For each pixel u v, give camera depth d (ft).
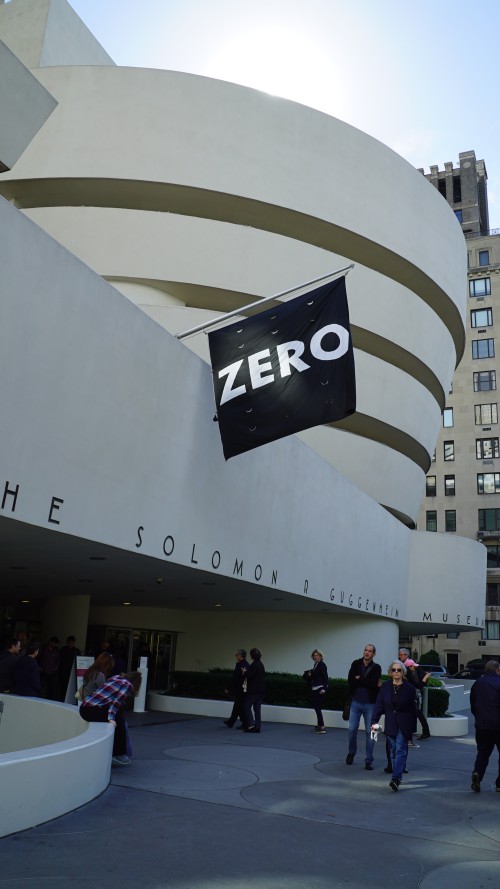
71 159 63.93
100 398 32.76
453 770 35.86
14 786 19.04
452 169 289.53
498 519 213.87
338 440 75.61
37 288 29.01
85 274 31.71
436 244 82.58
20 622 84.58
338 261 71.20
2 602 79.51
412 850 20.02
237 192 65.98
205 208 67.87
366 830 22.06
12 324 27.89
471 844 21.01
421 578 92.27
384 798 27.17
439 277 82.79
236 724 53.47
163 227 64.13
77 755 22.27
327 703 58.70
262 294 66.49
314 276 69.46
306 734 48.83
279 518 51.78
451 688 85.56
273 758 36.14
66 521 31.09
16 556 39.99
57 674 53.83
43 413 29.60
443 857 19.40
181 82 66.28
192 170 64.80
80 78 65.67
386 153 77.05
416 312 79.92
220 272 65.05
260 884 16.15
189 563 40.22
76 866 16.53
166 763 32.60
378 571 77.15
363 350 78.95
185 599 65.46
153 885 15.55
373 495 80.69
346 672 74.33
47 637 68.85
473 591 97.45
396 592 85.10
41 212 65.05
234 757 35.83
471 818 24.56
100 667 31.32
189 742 41.27
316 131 71.31
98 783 24.20
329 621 75.72
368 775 32.30
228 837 20.10
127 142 64.34
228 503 44.19
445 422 228.02
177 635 79.66
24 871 15.92
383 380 77.61
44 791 20.24
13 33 75.15
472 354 230.48
